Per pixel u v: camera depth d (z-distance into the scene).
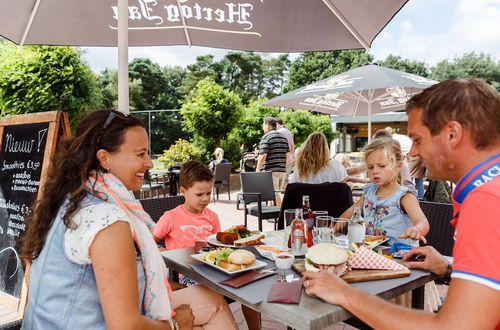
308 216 2.22
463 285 0.87
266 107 15.00
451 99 0.99
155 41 3.31
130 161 1.28
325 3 2.68
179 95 37.81
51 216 1.19
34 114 2.47
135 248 1.25
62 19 3.04
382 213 2.34
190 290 1.79
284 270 1.60
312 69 35.28
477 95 0.97
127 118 1.31
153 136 18.52
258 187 5.65
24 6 2.84
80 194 1.15
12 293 2.32
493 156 0.97
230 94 14.01
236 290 1.38
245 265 1.58
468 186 0.96
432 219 2.66
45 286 1.12
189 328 1.50
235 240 2.00
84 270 1.09
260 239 2.07
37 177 2.34
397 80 5.18
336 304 1.21
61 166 1.21
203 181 2.51
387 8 2.27
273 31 2.99
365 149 2.41
